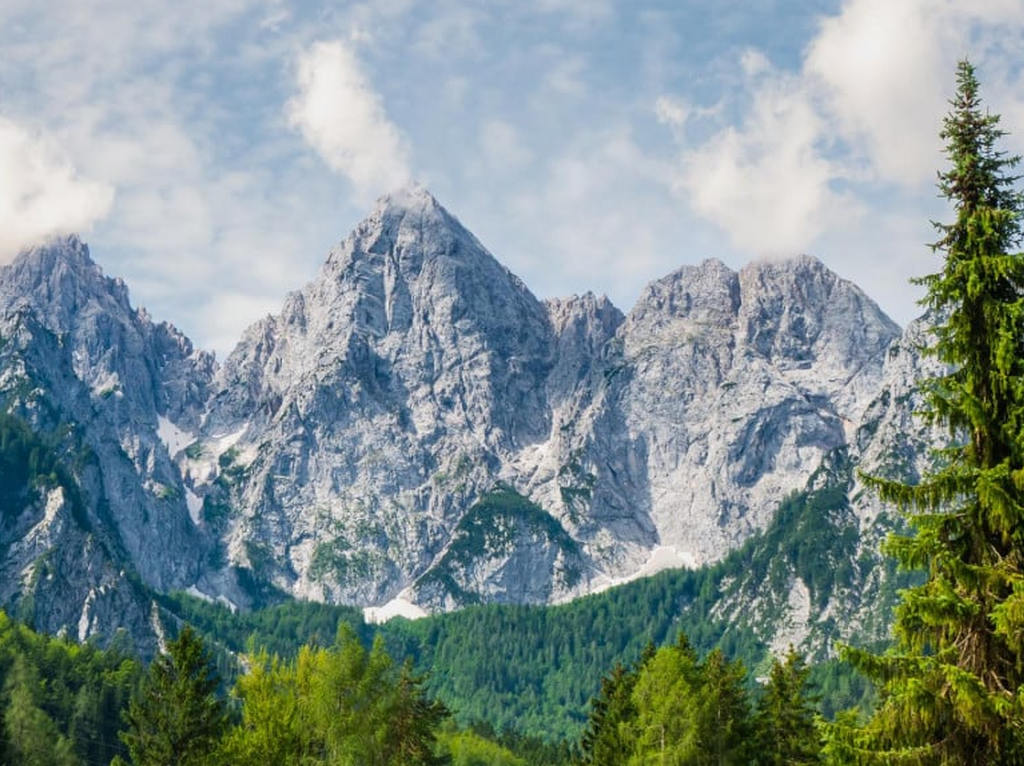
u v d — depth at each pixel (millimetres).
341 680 78000
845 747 27875
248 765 74062
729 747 78688
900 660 28172
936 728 27641
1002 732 26406
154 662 82000
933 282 29984
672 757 75125
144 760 79188
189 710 79875
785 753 79438
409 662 81688
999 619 26109
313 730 77562
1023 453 27469
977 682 26172
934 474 28766
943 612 27391
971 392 29125
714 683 81938
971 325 29141
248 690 79688
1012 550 27875
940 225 30047
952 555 28234
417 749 79750
